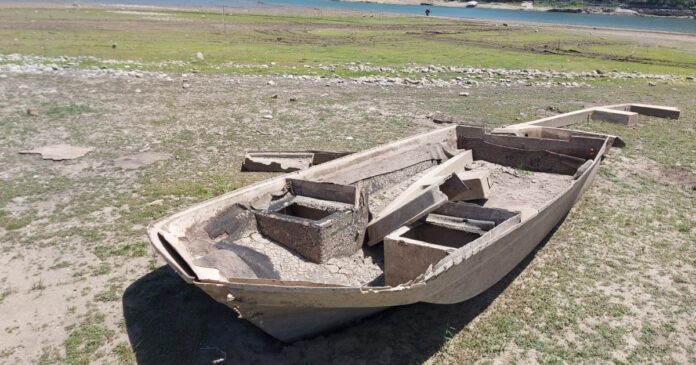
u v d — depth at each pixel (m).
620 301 6.43
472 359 5.36
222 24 41.03
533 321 6.00
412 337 5.66
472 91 19.19
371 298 4.71
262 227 6.82
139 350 5.38
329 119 14.66
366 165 8.80
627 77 23.28
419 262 5.84
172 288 6.45
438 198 6.73
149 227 5.64
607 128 14.34
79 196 9.09
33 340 5.50
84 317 5.88
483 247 5.54
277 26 42.25
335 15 59.34
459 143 11.20
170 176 10.13
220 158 11.27
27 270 6.76
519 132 11.30
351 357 5.31
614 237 8.11
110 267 6.88
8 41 25.91
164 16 45.03
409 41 35.47
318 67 22.95
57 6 50.31
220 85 18.56
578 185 7.96
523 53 30.73
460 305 6.28
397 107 16.28
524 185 9.53
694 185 10.37
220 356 5.29
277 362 5.23
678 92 20.17
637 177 10.76
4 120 13.27
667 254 7.59
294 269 6.25
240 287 4.62
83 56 22.84
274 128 13.66
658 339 5.73
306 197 7.38
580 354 5.47
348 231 6.76
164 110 15.00
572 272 7.08
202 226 6.29
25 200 8.87
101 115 14.23
